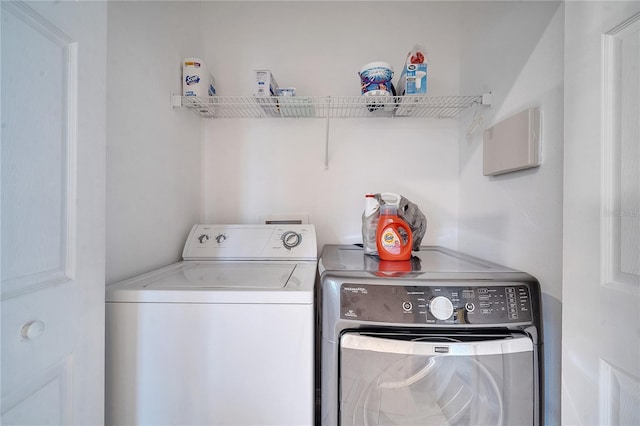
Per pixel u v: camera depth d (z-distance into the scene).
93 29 0.68
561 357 0.79
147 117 1.12
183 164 1.44
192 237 1.43
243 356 0.82
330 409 0.82
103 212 0.72
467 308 0.79
